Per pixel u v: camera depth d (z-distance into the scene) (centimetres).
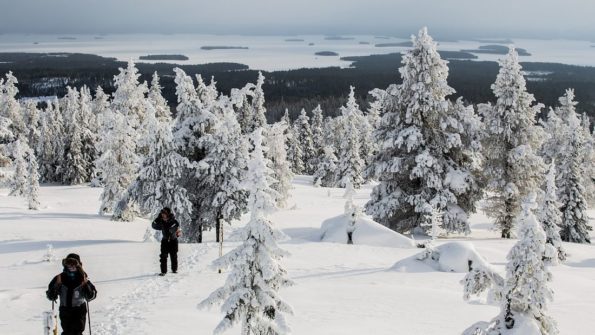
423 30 3056
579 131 3956
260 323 768
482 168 3394
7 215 3597
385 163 3172
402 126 3195
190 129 2764
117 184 3969
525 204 829
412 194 3203
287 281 788
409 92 3134
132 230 3316
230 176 2675
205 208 2739
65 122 7575
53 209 4572
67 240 2530
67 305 862
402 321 1166
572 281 1861
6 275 1639
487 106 3428
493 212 3431
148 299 1279
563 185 3956
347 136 7306
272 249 768
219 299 768
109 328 1023
